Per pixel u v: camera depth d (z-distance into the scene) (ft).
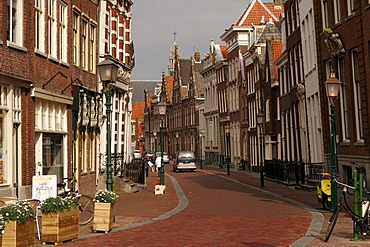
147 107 349.00
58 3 60.95
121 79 91.71
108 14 83.92
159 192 76.33
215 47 212.23
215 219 47.16
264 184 97.91
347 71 69.15
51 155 59.00
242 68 170.81
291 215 49.70
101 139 83.56
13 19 49.75
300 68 99.66
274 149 131.44
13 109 49.26
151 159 184.96
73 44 67.26
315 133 89.51
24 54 51.03
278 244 34.32
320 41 80.28
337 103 73.41
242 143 170.60
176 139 284.20
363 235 35.37
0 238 29.43
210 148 220.23
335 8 73.41
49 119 58.70
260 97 142.82
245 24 178.40
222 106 200.54
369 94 62.69
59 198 35.60
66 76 61.77
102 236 37.88
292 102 106.83
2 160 47.44
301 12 94.89
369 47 62.75
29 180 51.57
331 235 37.45
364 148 64.23
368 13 62.28
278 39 148.25
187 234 38.55
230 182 104.63
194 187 91.04
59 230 34.50
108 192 40.63
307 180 83.71
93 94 75.77
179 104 278.05
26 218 30.63
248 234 38.47
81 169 70.28
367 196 38.14
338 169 73.97
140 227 42.39
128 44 97.50
